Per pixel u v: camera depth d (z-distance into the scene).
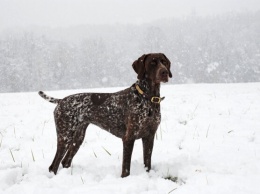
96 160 4.91
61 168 4.66
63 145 4.41
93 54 76.31
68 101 4.50
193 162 4.53
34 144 5.96
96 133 6.64
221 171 4.17
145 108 4.03
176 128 6.63
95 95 4.53
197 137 5.88
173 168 4.34
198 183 3.78
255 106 8.53
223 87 15.65
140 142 5.89
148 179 3.98
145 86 4.12
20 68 66.38
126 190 3.58
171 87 16.64
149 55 4.22
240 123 6.69
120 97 4.33
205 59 78.25
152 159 4.83
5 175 4.15
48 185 3.90
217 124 6.71
